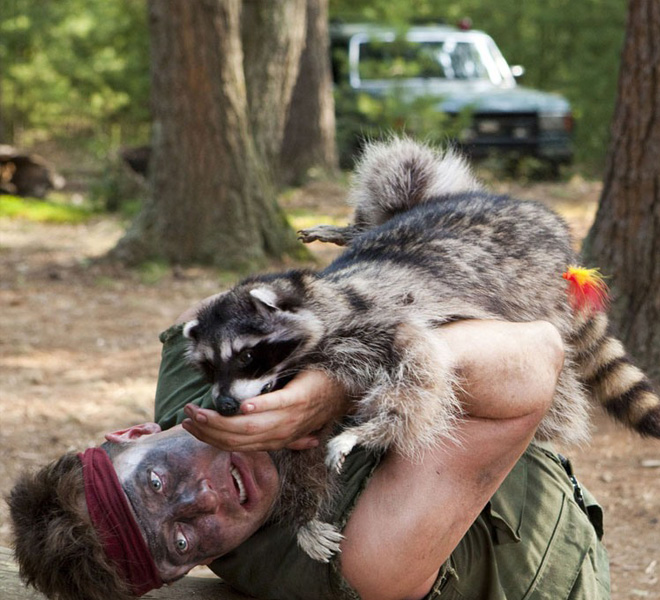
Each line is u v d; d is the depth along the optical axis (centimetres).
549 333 259
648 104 549
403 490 242
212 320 295
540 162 1312
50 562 225
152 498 234
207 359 289
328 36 1399
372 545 239
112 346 708
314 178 1369
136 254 933
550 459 290
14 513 237
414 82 1320
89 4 1841
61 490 230
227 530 241
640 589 388
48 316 780
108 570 226
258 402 227
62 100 1870
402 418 254
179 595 271
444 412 246
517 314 304
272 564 254
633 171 558
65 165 1752
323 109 1380
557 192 1252
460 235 320
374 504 244
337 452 246
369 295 298
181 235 930
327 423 268
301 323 289
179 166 921
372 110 1158
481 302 300
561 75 1653
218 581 285
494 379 242
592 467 504
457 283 304
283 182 1366
